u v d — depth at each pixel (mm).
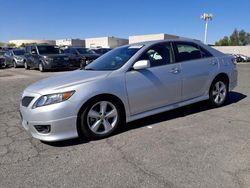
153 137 4656
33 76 15188
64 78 4887
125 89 4871
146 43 5500
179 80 5555
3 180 3447
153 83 5180
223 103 6602
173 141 4445
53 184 3318
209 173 3395
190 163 3670
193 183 3193
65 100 4348
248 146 4152
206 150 4055
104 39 65312
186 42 5961
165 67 5395
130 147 4285
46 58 17766
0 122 5902
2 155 4172
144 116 5168
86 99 4484
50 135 4344
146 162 3758
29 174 3576
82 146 4410
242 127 5008
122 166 3678
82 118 4508
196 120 5492
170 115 5863
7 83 12070
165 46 5590
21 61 21172
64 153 4172
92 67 5441
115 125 4828
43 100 4340
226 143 4285
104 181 3330
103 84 4664
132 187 3174
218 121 5395
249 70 18141
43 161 3926
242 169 3467
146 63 4871
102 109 4688
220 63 6371
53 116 4285
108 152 4145
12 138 4895
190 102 5855
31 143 4625
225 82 6539
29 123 4461
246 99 7336
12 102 7902
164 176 3373
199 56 6078
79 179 3404
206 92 6133
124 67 4984
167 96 5426
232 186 3104
